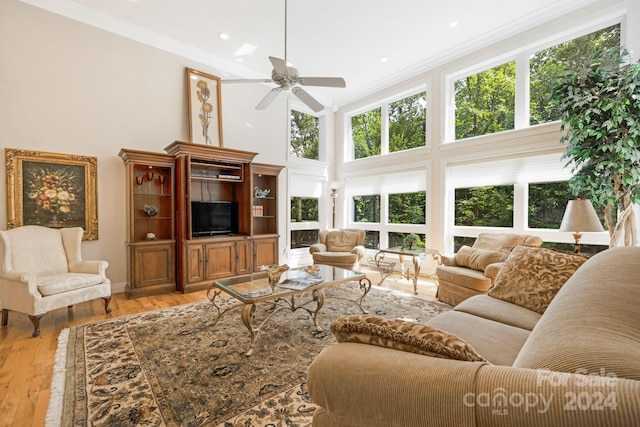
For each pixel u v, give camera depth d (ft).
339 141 22.59
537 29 12.91
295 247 20.98
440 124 16.29
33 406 5.69
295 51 15.75
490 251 11.15
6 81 11.16
